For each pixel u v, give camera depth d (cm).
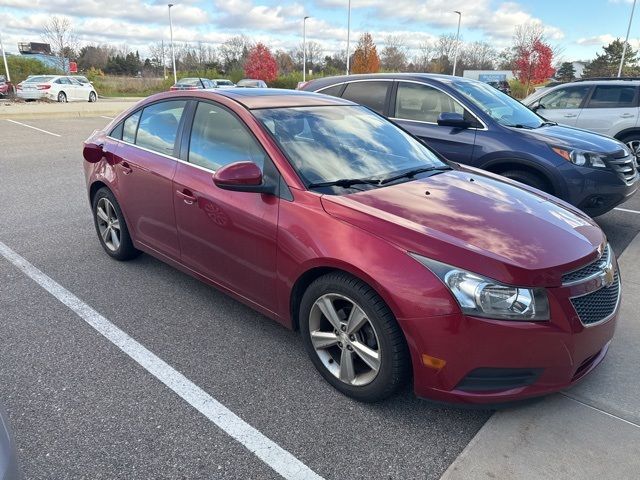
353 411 273
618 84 929
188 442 250
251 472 233
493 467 236
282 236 290
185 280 433
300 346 336
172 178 368
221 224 330
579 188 509
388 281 244
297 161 310
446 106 586
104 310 380
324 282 273
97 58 6806
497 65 5750
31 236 542
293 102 374
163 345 335
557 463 238
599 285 258
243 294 333
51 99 2661
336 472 234
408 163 362
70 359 317
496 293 233
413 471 235
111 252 470
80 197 716
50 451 243
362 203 281
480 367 237
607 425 263
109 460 238
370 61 4306
